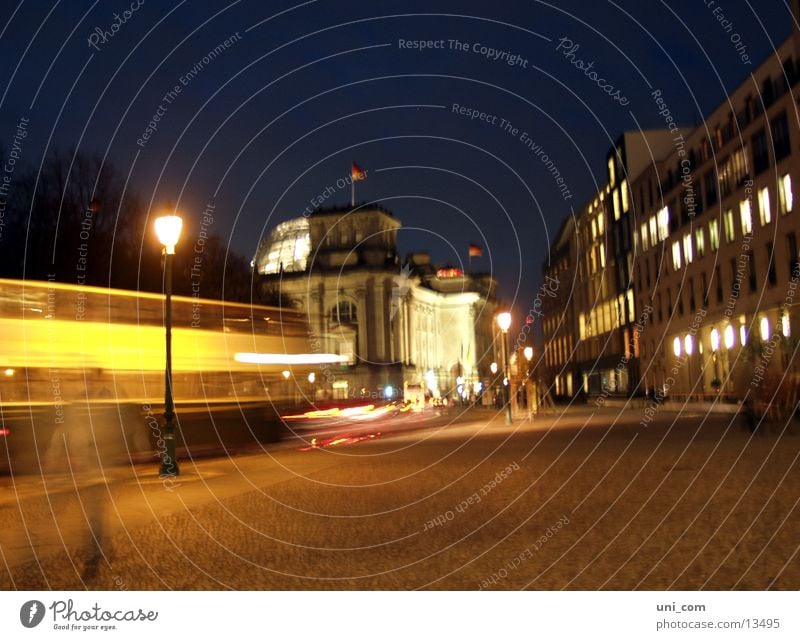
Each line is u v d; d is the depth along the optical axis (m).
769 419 26.12
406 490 14.41
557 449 22.00
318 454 23.70
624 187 72.44
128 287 36.06
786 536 8.95
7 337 19.09
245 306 26.03
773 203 42.50
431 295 121.44
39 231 33.31
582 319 88.31
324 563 8.59
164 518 11.70
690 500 11.74
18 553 9.23
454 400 101.50
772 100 42.28
